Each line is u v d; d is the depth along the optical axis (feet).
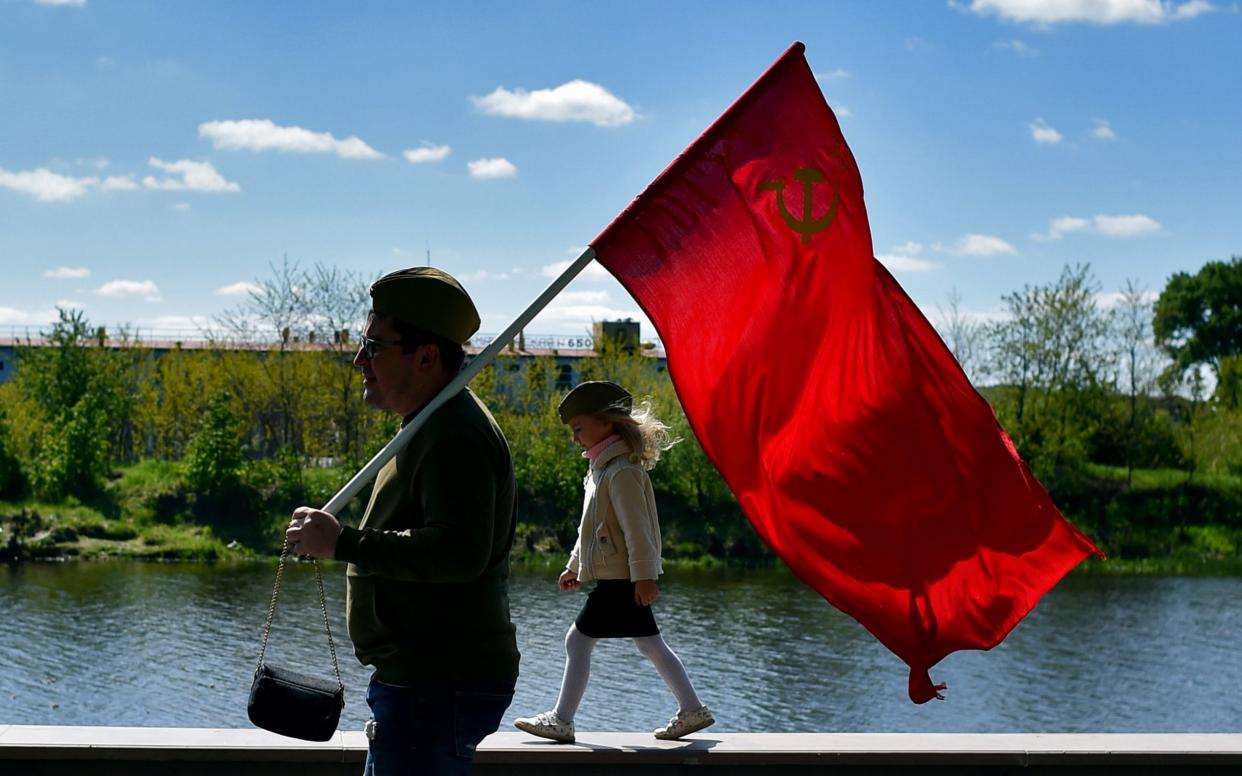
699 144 14.88
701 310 14.76
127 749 15.99
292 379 175.22
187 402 183.42
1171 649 96.63
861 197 15.16
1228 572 148.97
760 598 114.93
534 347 212.23
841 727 68.69
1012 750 17.01
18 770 15.96
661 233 14.67
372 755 11.79
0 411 157.99
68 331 181.68
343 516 153.17
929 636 14.99
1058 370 193.16
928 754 16.90
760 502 14.89
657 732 17.93
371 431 172.04
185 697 71.31
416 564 11.10
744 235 14.82
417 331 12.10
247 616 98.17
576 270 14.23
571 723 17.74
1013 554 15.10
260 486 157.28
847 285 15.05
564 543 149.38
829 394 14.99
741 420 14.88
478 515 11.37
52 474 151.94
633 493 17.88
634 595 17.88
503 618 12.10
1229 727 73.05
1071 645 97.96
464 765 11.73
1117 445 193.47
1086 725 73.10
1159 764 17.06
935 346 15.20
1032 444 189.78
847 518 15.01
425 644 11.62
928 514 15.06
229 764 16.10
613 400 18.38
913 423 15.07
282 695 12.30
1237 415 197.16
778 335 14.90
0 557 133.59
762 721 69.00
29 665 79.66
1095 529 173.88
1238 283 293.23
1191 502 181.98
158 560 135.44
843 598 14.98
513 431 162.09
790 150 15.03
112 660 81.41
